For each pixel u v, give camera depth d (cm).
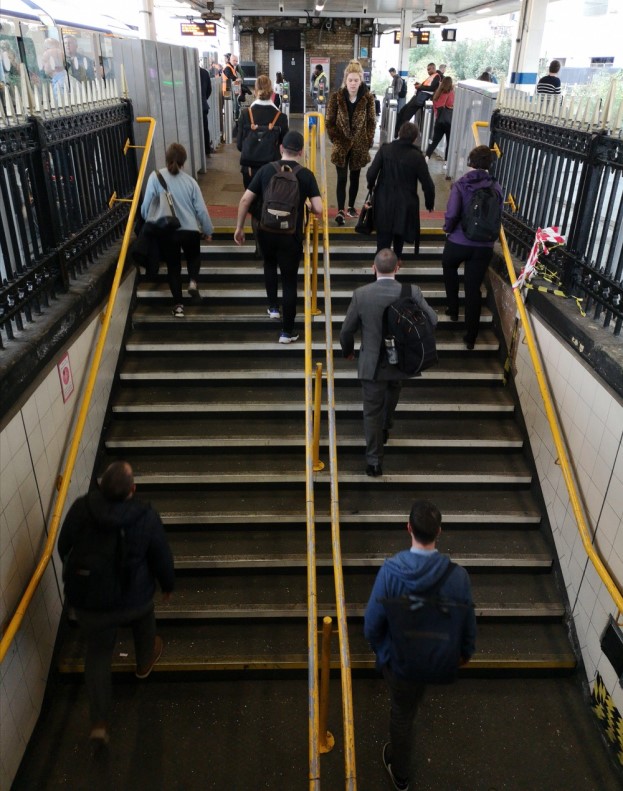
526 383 471
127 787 320
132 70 603
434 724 356
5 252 324
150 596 315
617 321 351
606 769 335
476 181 462
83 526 294
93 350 435
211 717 357
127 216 561
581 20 1869
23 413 319
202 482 450
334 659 378
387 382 418
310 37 2523
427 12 2172
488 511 442
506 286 513
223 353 524
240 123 600
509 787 325
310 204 487
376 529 440
